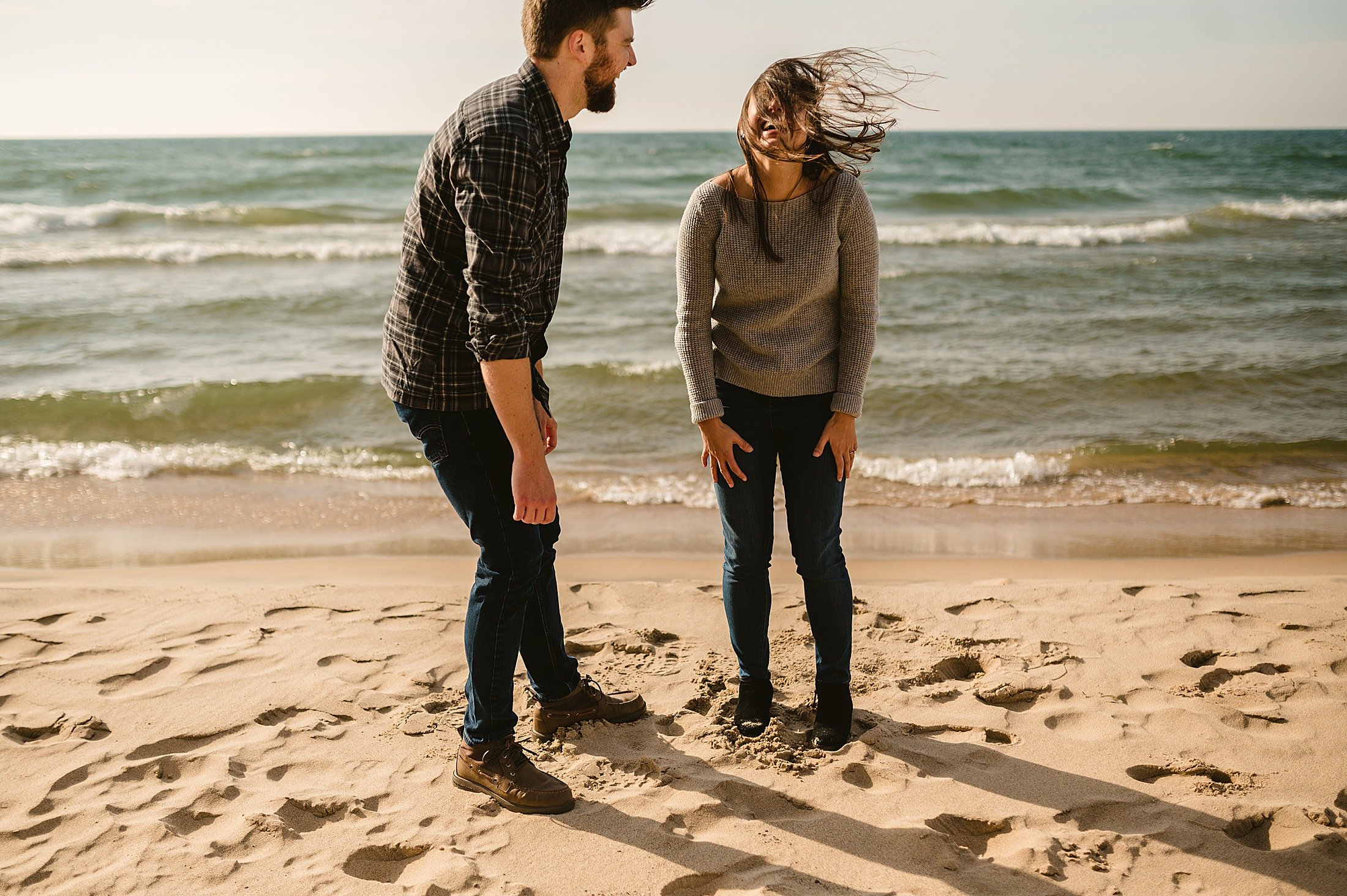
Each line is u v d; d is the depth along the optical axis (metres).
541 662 2.47
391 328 2.06
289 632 3.21
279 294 10.80
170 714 2.61
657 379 7.74
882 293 11.54
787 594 3.63
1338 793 2.20
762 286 2.28
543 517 1.93
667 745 2.48
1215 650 3.02
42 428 6.64
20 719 2.56
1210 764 2.33
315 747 2.45
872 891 1.87
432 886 1.87
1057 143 70.62
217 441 6.50
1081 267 13.04
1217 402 7.29
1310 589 3.59
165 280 11.98
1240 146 55.91
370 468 6.04
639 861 1.98
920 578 4.02
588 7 1.86
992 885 1.89
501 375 1.82
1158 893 1.86
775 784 2.27
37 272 12.55
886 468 5.98
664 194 25.62
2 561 4.28
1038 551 4.46
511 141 1.79
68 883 1.89
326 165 32.69
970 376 7.81
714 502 5.39
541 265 2.00
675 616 3.41
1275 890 1.86
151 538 4.68
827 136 2.12
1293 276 12.29
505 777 2.18
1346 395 7.34
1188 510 5.20
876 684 2.80
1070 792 2.23
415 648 3.09
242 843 2.03
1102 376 7.61
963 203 23.61
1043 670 2.88
